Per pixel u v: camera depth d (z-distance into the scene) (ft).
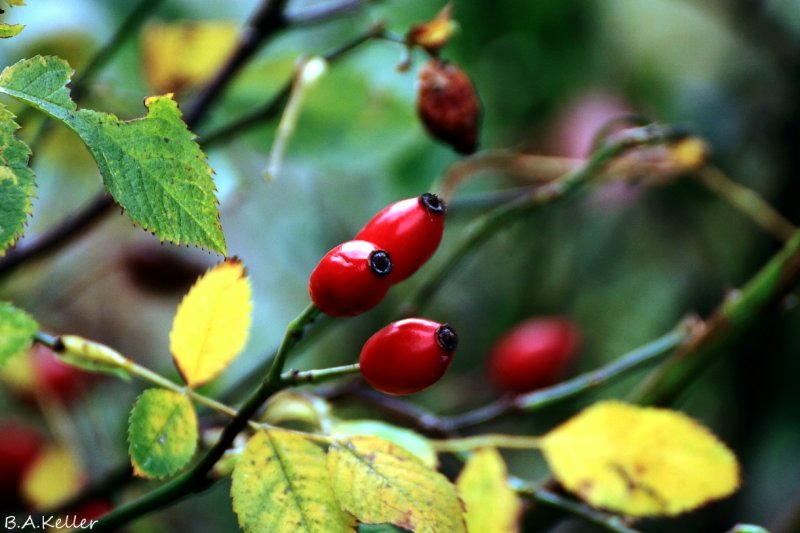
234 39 2.56
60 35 2.63
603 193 3.67
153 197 1.71
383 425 1.95
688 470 1.96
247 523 1.77
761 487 3.54
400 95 2.67
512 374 2.67
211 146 2.33
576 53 3.53
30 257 2.26
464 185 3.50
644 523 3.32
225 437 1.79
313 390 2.26
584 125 3.50
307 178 3.64
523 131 3.52
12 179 1.67
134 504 1.83
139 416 1.79
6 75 1.70
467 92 2.20
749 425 3.48
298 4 3.13
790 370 3.50
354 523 1.78
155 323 3.32
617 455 1.97
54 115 1.70
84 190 2.74
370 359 1.77
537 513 2.09
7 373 2.32
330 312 1.76
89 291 3.19
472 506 1.95
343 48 2.22
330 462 1.79
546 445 1.98
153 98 1.72
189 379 1.81
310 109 2.63
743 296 2.19
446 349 1.76
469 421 2.23
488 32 3.36
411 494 1.78
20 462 2.24
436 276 2.40
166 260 2.90
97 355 1.83
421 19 3.04
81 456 2.30
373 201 3.72
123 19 2.81
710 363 2.19
